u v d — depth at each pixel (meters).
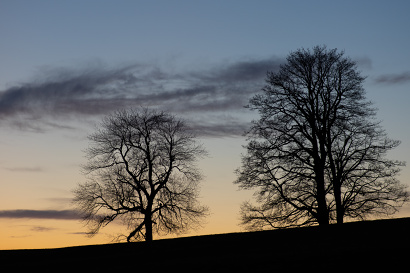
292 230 45.94
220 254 39.78
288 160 46.75
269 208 47.25
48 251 47.94
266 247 40.78
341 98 47.38
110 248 46.94
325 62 47.38
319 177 45.72
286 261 34.59
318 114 47.00
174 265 36.50
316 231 44.03
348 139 46.53
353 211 46.03
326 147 46.47
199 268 34.94
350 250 35.53
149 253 43.00
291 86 47.94
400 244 35.88
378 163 46.03
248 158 47.88
